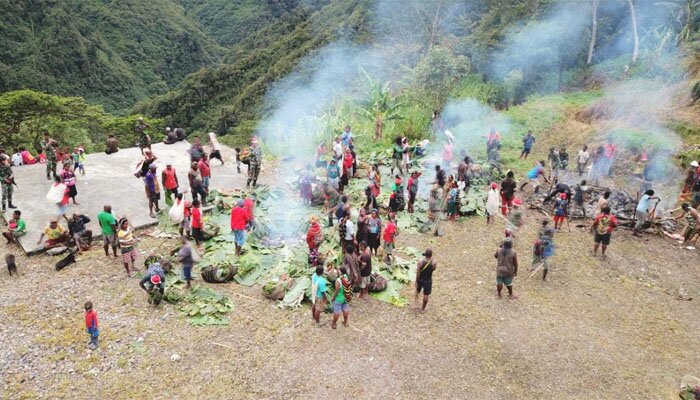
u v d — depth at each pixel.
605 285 12.25
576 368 9.43
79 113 36.78
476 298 11.41
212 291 10.78
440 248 13.56
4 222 13.30
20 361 8.70
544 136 22.97
